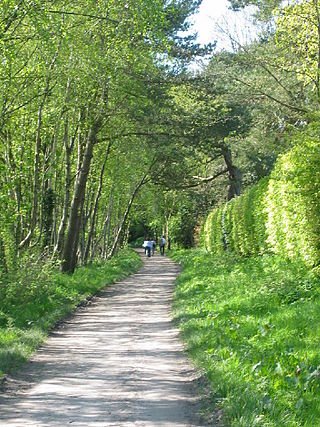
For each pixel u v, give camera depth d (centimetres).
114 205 5559
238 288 1950
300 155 1694
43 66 2139
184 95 3528
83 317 1931
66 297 2209
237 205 3375
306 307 1377
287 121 3080
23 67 2078
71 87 2545
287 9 2712
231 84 3111
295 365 927
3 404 867
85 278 2914
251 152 3844
